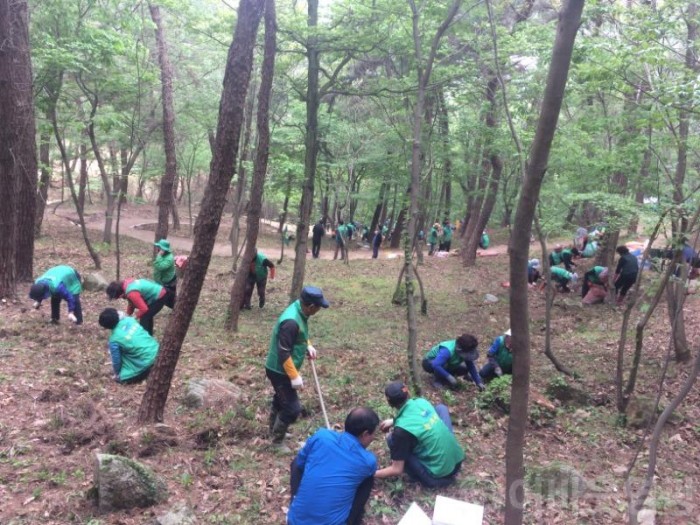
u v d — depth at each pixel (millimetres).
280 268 17547
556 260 14430
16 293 9414
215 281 14109
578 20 2256
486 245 22094
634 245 15156
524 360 2660
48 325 8289
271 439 5086
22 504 3893
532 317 11250
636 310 11008
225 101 4578
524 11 9406
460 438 5461
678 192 6406
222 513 3959
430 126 13055
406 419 4312
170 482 4301
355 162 17406
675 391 6824
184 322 5117
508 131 11305
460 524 3605
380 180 20688
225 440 5125
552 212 10031
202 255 4926
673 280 5379
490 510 4125
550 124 2340
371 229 29531
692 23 6262
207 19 10062
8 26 8664
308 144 10070
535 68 8984
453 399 6449
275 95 16031
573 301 12109
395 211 30609
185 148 26031
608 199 7602
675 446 5484
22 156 10352
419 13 7508
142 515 3830
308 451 3561
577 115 10250
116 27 12945
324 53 10633
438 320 11242
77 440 4867
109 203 19281
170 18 16656
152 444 4805
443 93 12383
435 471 4312
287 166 15773
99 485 3844
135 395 6047
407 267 6484
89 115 15508
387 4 8258
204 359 7566
